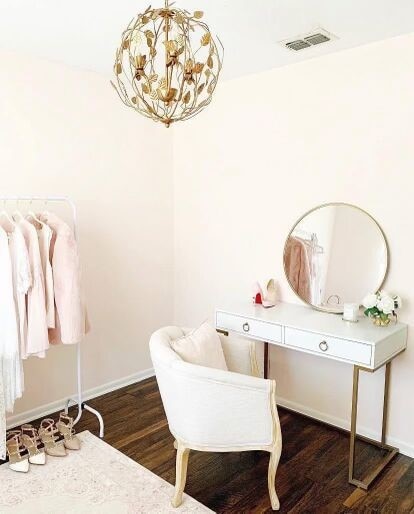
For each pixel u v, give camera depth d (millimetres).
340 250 2580
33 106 2639
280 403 2996
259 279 3029
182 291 3576
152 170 3365
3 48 2477
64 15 2047
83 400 3078
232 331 2645
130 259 3279
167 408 2012
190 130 3350
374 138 2408
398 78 2295
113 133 3080
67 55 2600
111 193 3104
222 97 3105
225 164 3146
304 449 2465
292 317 2500
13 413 2703
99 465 2283
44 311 2203
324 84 2578
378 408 2535
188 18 1337
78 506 1966
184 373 1849
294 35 2270
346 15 2037
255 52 2510
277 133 2828
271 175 2887
